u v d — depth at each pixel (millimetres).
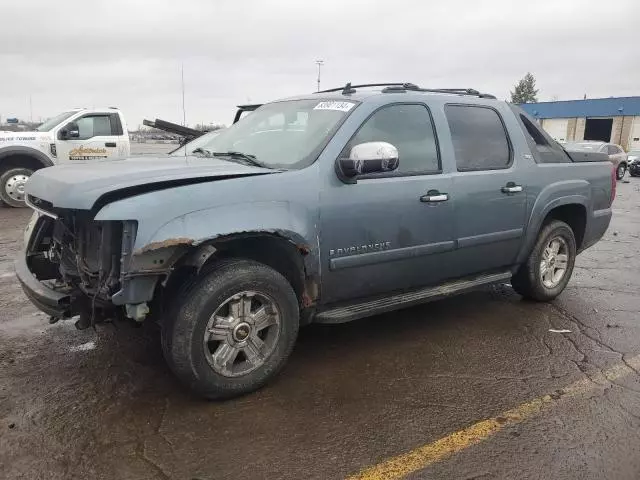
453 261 4332
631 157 27359
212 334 3199
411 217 3926
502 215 4582
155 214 2914
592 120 50844
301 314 3695
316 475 2652
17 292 5383
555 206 5031
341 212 3570
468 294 5652
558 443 2963
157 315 3346
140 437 2922
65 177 3305
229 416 3150
